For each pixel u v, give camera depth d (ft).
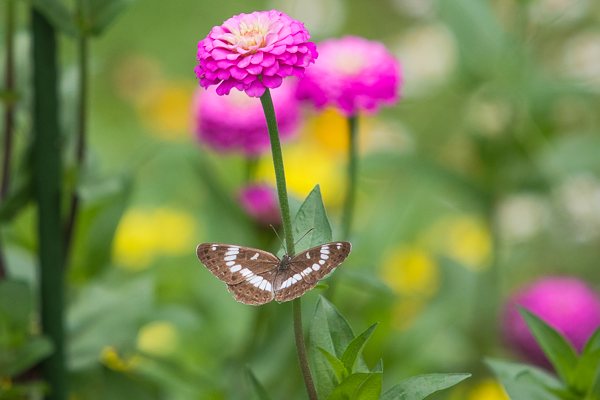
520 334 3.77
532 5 4.19
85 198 3.28
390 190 4.33
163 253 4.48
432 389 2.76
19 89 3.47
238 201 3.71
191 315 3.50
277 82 2.71
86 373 3.42
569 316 3.79
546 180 4.20
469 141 4.28
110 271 3.62
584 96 4.19
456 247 4.83
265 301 2.76
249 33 2.73
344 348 2.81
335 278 3.40
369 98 3.33
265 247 3.72
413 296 4.05
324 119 4.83
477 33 4.16
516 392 2.95
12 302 3.23
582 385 2.93
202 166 3.78
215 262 2.80
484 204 4.17
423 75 4.58
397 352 3.74
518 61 4.16
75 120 3.50
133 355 3.44
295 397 3.52
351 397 2.76
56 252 3.30
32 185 3.29
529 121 4.26
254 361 3.56
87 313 3.46
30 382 3.31
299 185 4.59
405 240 4.72
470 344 4.02
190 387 3.68
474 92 4.24
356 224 4.66
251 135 3.74
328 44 3.42
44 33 3.27
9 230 3.56
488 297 4.05
